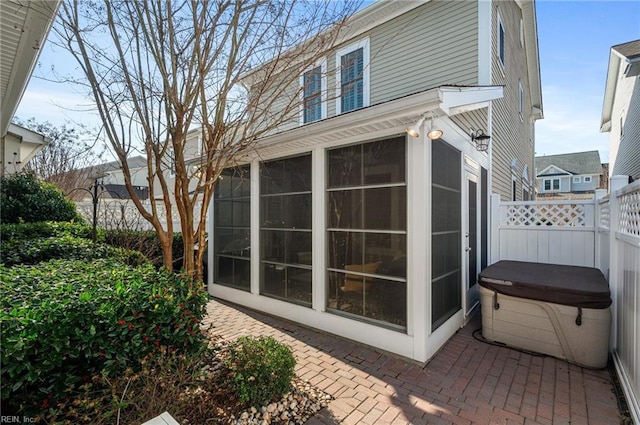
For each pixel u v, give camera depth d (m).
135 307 2.25
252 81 3.70
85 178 12.28
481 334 4.15
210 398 2.46
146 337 2.31
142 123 2.87
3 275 2.57
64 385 2.01
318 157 4.26
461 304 4.45
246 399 2.36
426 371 3.20
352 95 7.20
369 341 3.73
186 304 2.57
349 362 3.39
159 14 2.67
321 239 4.21
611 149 14.43
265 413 2.38
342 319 3.98
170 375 2.22
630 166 10.49
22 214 6.38
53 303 1.98
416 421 2.45
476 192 5.27
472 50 5.71
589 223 5.14
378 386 2.93
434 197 3.59
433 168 3.58
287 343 3.87
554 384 2.96
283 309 4.68
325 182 4.21
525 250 5.64
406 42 6.52
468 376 3.11
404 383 2.98
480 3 5.65
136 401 2.08
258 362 2.52
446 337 3.91
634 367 2.57
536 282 3.56
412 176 3.43
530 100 12.21
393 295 3.58
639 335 2.46
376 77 6.93
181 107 2.79
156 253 6.55
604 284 3.43
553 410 2.58
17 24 2.89
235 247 5.58
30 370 1.82
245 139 3.18
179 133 2.90
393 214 3.59
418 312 3.36
